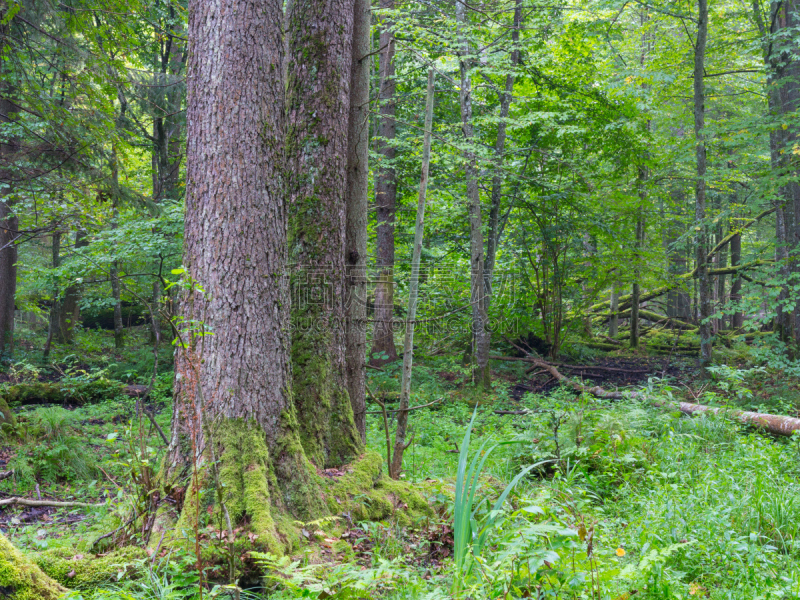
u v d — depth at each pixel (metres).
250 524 3.52
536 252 15.34
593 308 21.50
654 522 3.97
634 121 12.98
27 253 20.39
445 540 4.32
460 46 9.56
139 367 12.73
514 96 11.91
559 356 15.90
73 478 6.16
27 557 3.01
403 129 13.22
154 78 13.88
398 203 13.96
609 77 14.33
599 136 13.46
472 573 3.05
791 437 7.24
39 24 9.09
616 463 5.87
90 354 14.91
